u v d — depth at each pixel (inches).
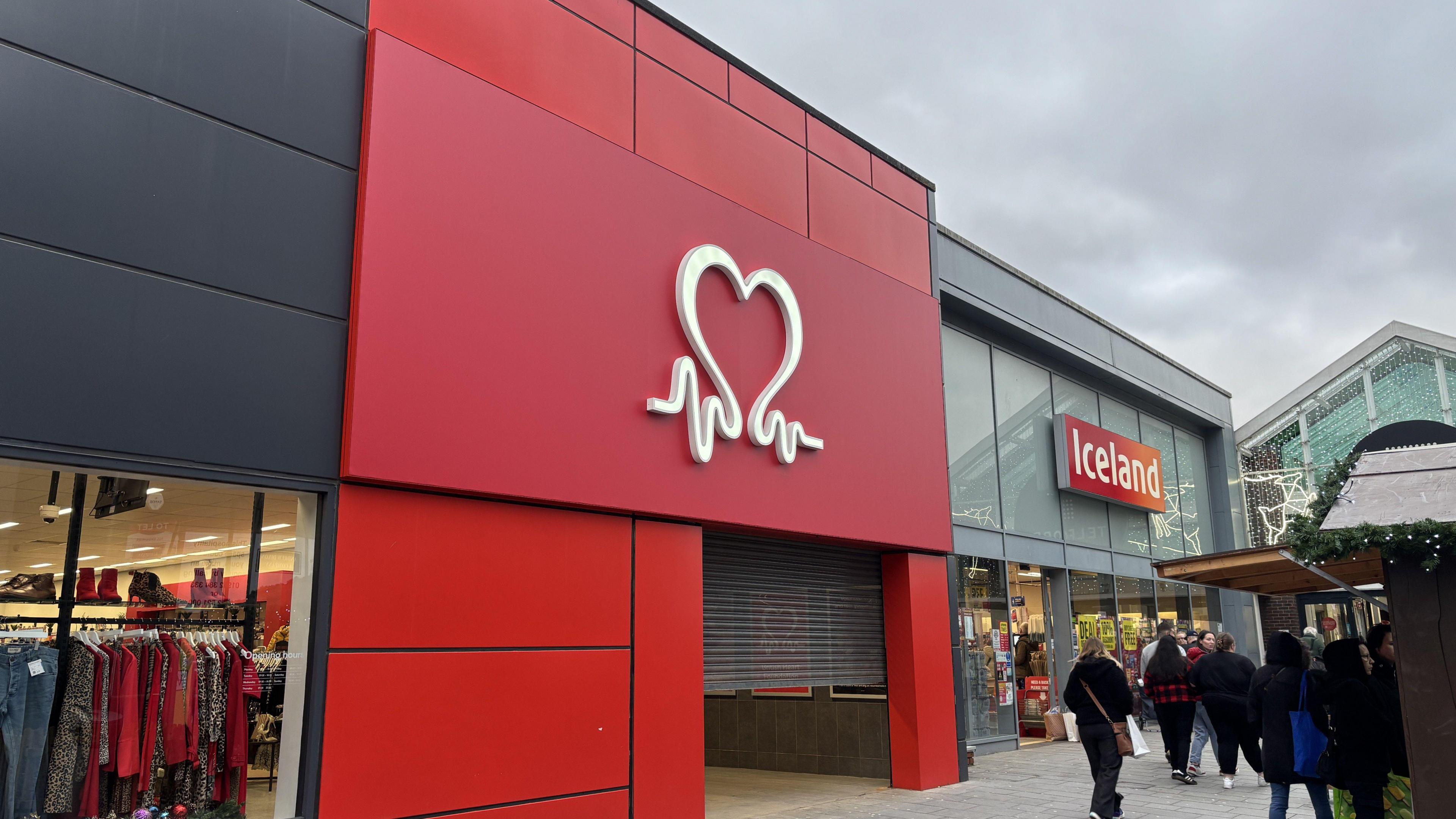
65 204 211.8
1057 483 666.8
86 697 226.1
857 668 425.1
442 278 273.7
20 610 220.2
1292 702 277.1
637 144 344.2
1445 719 181.3
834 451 406.9
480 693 269.3
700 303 354.0
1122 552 736.3
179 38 235.9
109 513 233.6
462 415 272.2
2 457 196.5
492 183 291.6
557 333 302.2
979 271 591.5
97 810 224.4
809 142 427.8
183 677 239.8
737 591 374.3
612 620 308.8
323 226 256.2
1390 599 189.8
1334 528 191.9
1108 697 342.3
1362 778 242.7
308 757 232.4
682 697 326.3
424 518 264.8
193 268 230.1
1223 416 949.8
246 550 245.8
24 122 208.5
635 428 322.0
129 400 215.5
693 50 375.2
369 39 273.6
